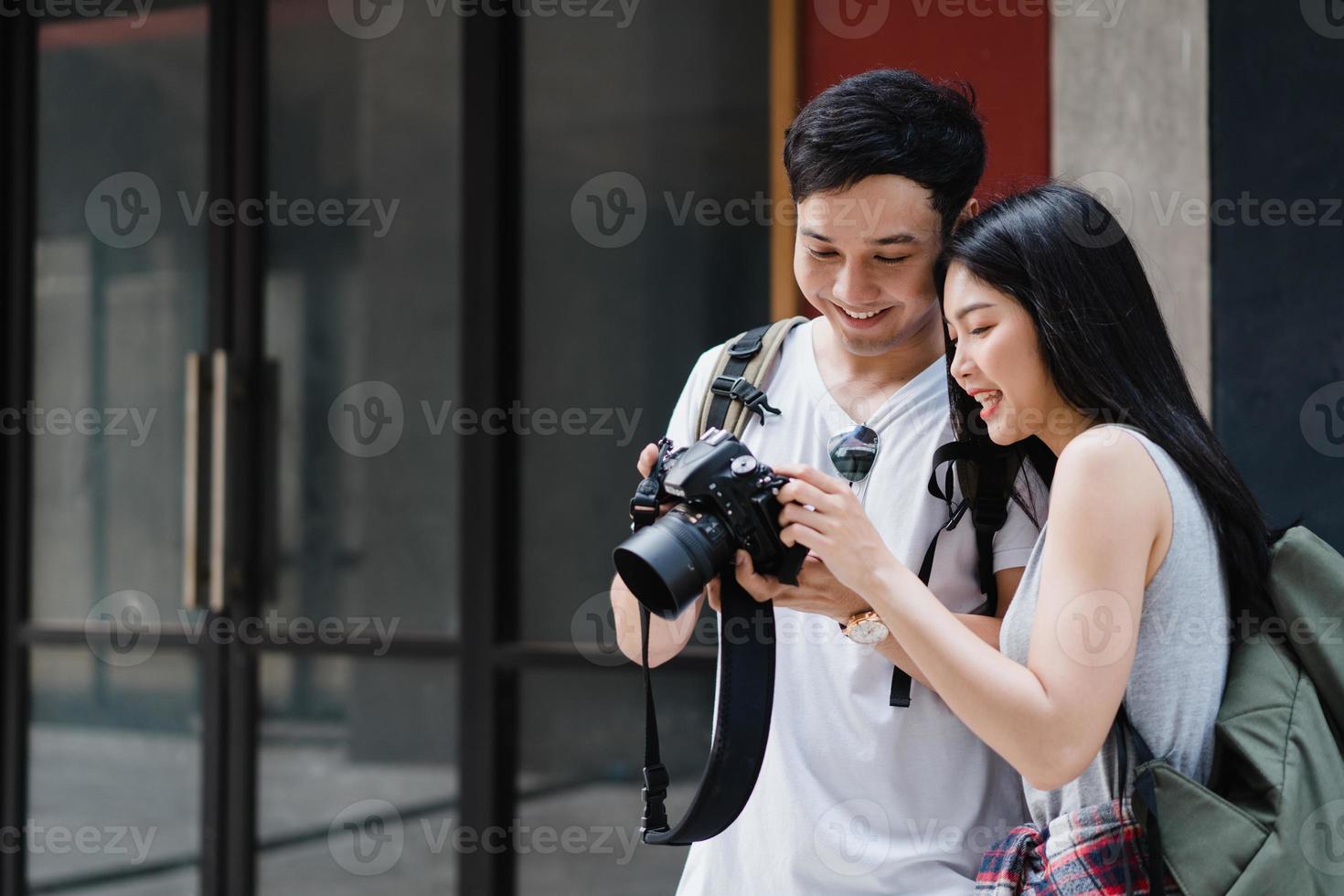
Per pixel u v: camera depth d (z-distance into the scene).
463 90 3.43
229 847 3.54
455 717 3.41
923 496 1.52
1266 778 1.27
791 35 3.14
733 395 1.63
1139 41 2.81
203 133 3.68
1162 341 1.40
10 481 3.80
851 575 1.33
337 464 3.52
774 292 3.16
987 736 1.27
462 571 3.37
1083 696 1.24
